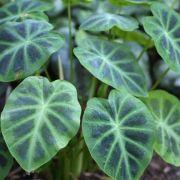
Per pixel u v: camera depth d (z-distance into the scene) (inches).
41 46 33.8
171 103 39.9
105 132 31.9
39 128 30.5
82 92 56.6
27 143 30.0
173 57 37.3
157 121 38.3
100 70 35.9
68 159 40.9
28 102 31.5
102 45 39.9
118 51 39.6
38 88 32.3
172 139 37.6
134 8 62.8
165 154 36.5
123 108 33.7
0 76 33.1
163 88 62.5
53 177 43.7
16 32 35.7
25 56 33.5
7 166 33.3
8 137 30.1
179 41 39.3
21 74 32.8
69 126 30.6
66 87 32.7
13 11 42.1
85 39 40.3
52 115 31.0
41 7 41.6
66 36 59.8
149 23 37.9
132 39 47.0
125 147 32.1
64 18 62.7
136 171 31.8
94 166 46.6
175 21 40.2
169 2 65.3
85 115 31.9
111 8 63.2
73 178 43.7
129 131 32.8
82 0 40.1
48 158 29.6
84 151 43.1
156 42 36.9
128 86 37.1
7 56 34.0
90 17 40.6
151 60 66.4
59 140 30.2
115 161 31.3
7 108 31.1
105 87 42.1
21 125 30.6
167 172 51.5
